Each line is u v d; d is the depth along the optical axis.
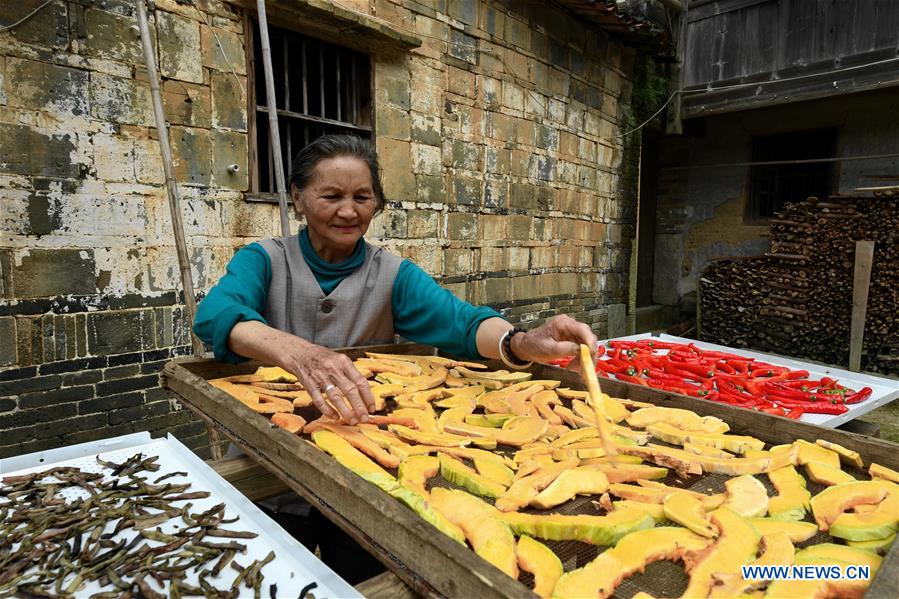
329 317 1.84
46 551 0.94
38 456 1.28
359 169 1.61
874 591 0.69
